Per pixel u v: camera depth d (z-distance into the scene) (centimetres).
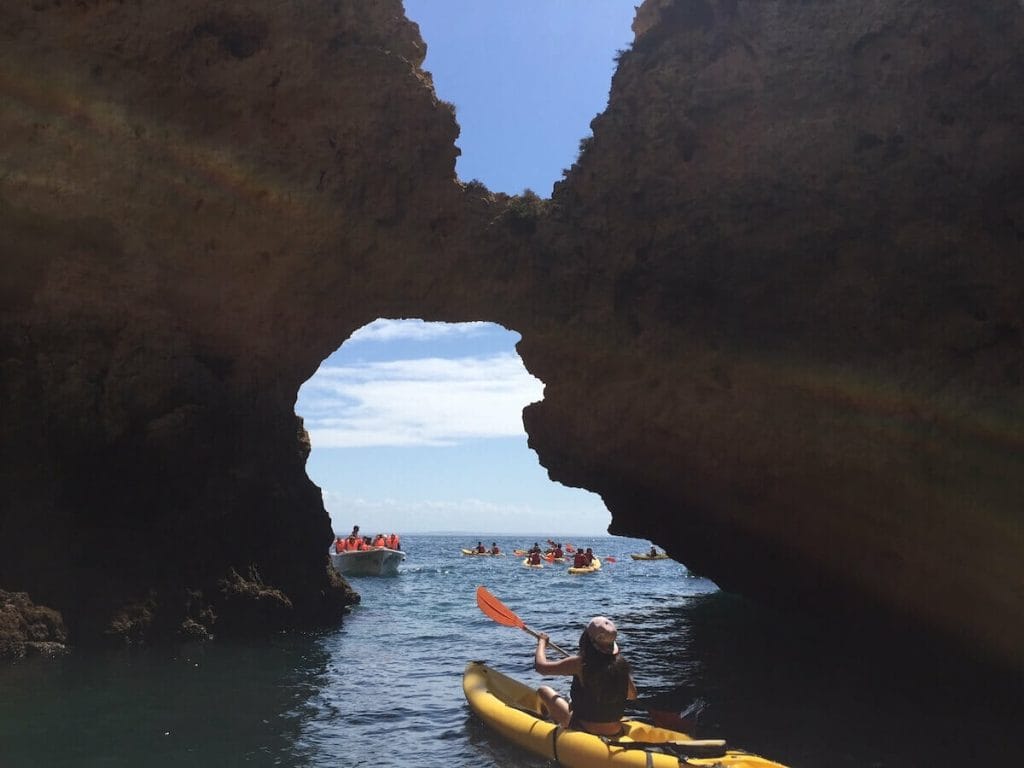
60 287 1171
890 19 1156
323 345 1464
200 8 1219
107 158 1182
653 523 1616
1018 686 943
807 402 1173
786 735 737
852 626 1300
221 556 1224
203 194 1239
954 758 679
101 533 1105
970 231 1073
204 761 616
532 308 1423
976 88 1103
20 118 1143
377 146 1324
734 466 1278
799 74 1219
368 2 1321
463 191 1402
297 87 1273
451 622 1475
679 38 1333
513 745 670
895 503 1081
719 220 1283
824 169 1197
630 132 1348
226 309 1314
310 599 1370
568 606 1866
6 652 955
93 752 632
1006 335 1023
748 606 1916
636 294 1360
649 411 1364
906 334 1097
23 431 1091
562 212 1409
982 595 995
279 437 1402
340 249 1350
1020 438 966
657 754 588
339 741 677
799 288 1206
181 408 1192
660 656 1183
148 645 1086
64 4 1158
